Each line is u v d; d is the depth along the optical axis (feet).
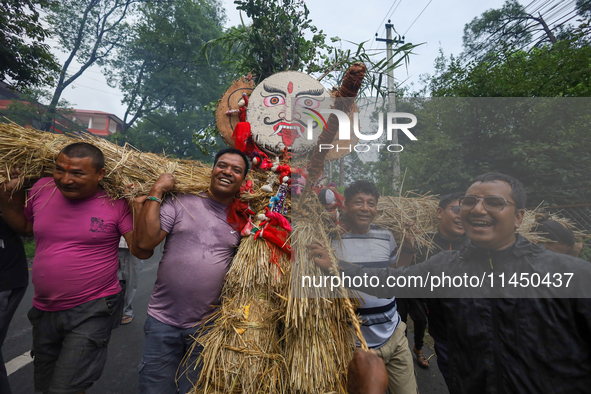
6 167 5.80
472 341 3.68
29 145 5.89
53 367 6.01
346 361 4.64
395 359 5.61
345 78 3.79
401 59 5.40
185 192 5.85
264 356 4.51
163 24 62.49
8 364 8.52
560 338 3.30
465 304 3.69
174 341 5.52
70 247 5.65
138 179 6.06
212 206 5.74
